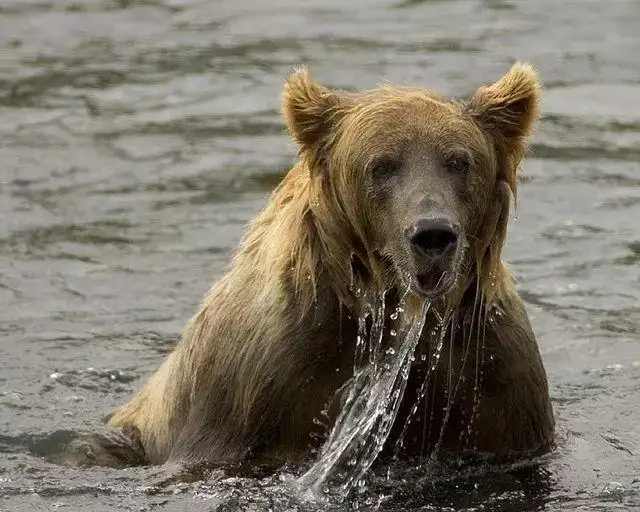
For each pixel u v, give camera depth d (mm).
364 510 10820
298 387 10891
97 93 23375
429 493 11047
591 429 12602
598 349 14703
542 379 11328
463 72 23578
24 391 14031
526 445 11492
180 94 23203
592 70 23844
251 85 23469
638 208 18453
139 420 12750
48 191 19281
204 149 20734
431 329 10781
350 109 10695
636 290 16109
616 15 26781
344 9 27766
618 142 20812
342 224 10641
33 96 23250
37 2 28547
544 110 22078
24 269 16938
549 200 18719
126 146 20922
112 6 28297
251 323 11031
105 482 11523
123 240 17734
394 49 25000
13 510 11016
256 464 11203
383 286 10609
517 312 11078
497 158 10703
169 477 11344
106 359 14828
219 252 17312
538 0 27953
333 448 11031
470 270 10672
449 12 27422
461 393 11023
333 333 10781
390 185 10234
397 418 11102
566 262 16844
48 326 15562
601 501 11016
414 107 10383
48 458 12453
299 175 11297
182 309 15961
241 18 27406
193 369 11602
